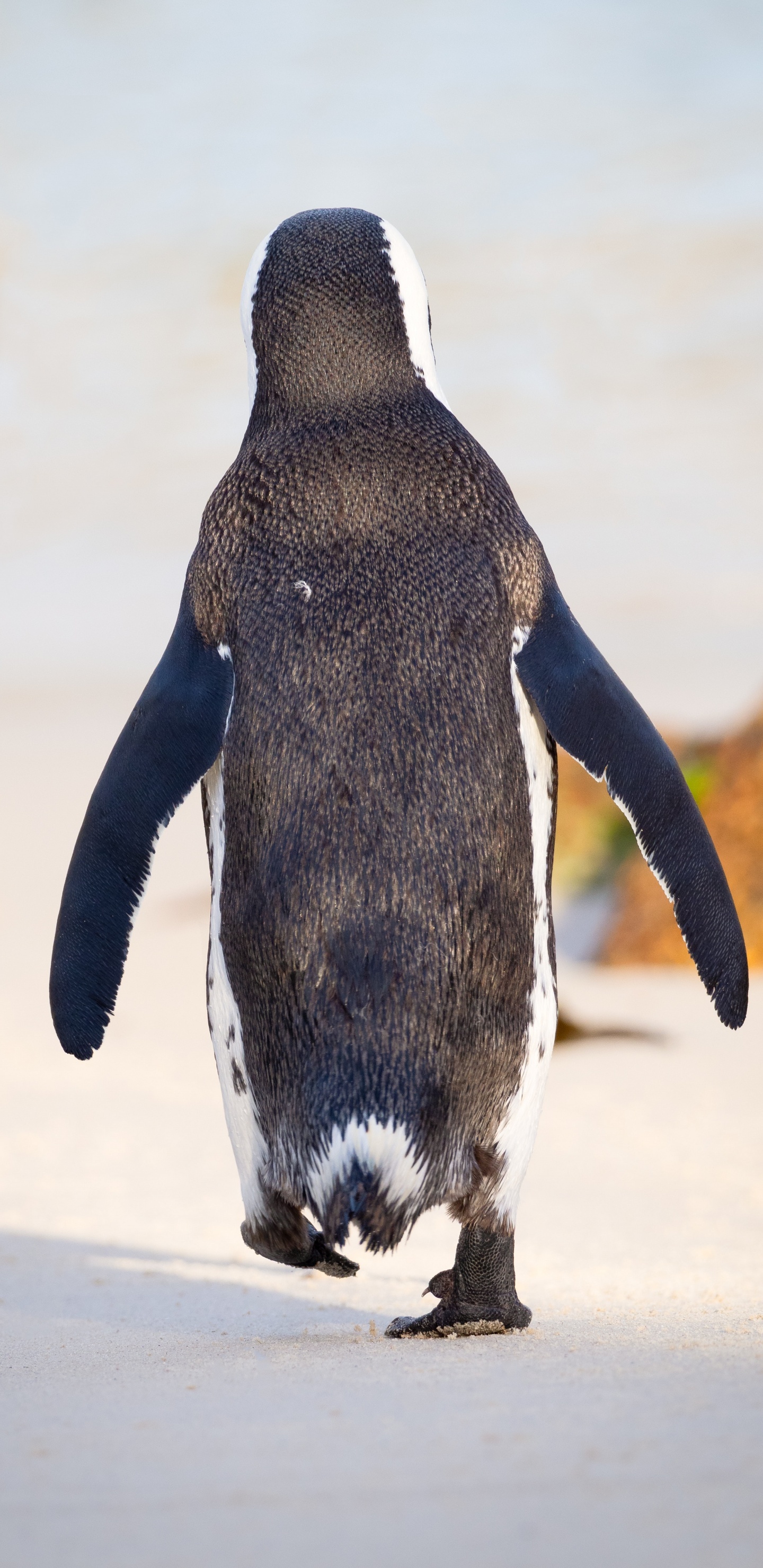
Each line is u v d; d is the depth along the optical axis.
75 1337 16.97
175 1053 40.16
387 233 18.08
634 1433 10.63
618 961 48.12
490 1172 15.30
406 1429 11.02
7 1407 12.50
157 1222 26.03
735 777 48.66
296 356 17.25
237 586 16.19
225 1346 15.79
